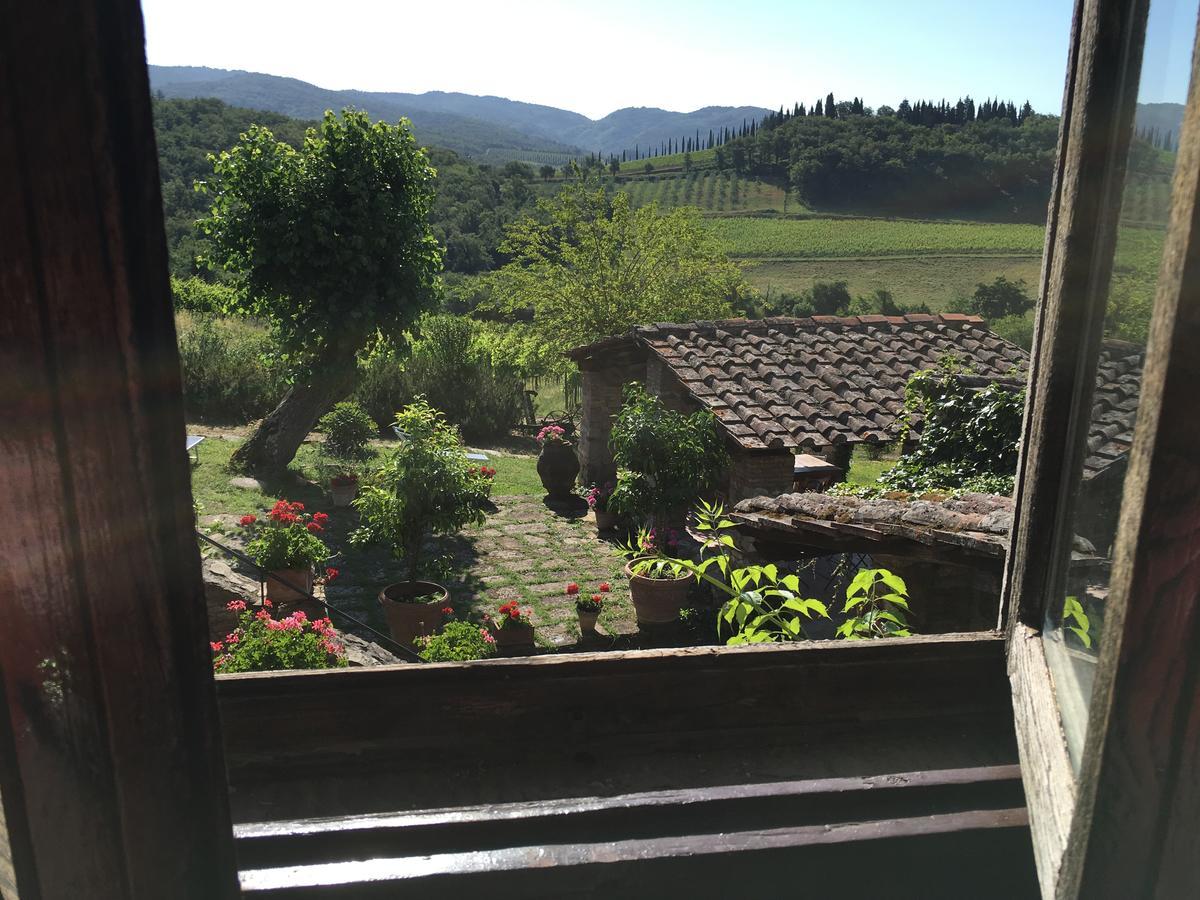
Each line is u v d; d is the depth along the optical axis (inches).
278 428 524.4
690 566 132.9
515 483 595.2
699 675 75.1
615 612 387.9
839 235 3850.9
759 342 487.8
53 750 30.9
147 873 33.3
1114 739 32.5
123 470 30.0
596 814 55.1
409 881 48.2
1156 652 31.0
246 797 68.8
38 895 31.9
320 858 52.0
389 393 705.6
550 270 876.0
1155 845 32.7
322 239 467.8
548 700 73.4
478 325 920.3
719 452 426.0
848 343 490.6
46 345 28.0
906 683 77.4
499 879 49.1
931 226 4055.1
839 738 77.2
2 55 25.9
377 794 69.7
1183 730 31.2
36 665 29.9
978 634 78.9
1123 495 34.3
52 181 27.2
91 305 28.5
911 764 74.2
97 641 30.6
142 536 30.8
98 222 28.0
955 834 54.4
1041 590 61.0
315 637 214.8
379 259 495.2
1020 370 470.0
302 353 505.4
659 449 416.2
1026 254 3496.6
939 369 404.2
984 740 77.5
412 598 355.3
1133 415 35.5
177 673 32.8
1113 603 32.7
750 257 3526.1
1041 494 59.5
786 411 414.3
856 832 53.7
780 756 74.7
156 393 30.5
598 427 571.2
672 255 884.0
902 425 398.0
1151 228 36.4
